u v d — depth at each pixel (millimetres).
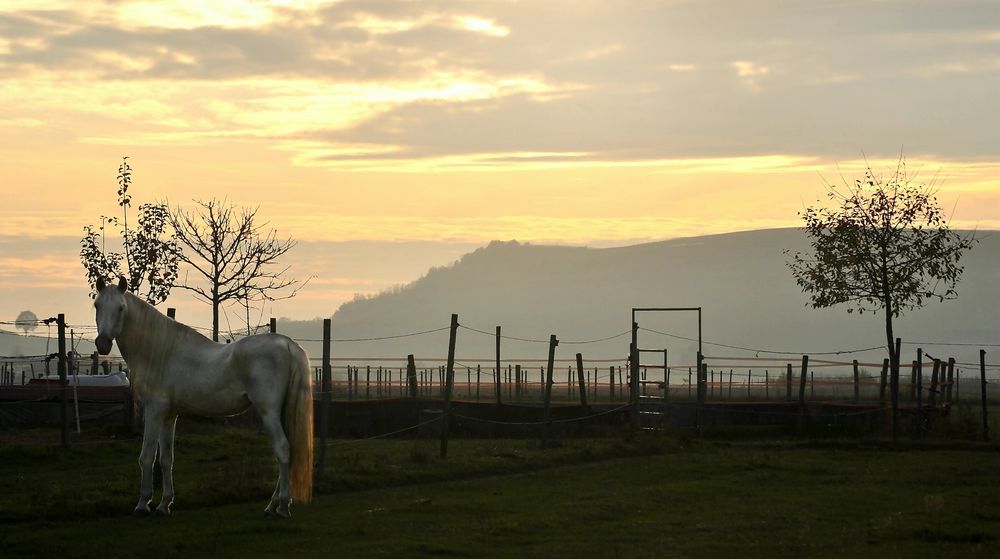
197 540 16047
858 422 37219
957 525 18094
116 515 18469
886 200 36656
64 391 27062
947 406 39062
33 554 14992
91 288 33906
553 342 30266
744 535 17172
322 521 17953
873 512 19781
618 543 16453
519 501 20766
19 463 24453
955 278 36562
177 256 36875
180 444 28078
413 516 18734
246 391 18109
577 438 34750
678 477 24969
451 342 27328
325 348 22781
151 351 18234
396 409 35688
